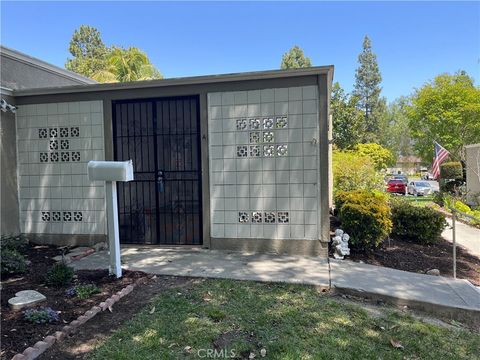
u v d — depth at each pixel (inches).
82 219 269.4
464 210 467.8
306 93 231.6
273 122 237.1
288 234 238.8
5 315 136.8
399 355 118.5
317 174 232.2
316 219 234.1
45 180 274.4
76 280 181.8
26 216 278.2
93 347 117.1
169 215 268.5
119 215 273.9
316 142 231.0
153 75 833.5
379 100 1675.7
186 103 261.9
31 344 114.9
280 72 229.8
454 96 730.8
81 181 269.0
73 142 268.8
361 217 236.7
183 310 146.9
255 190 242.2
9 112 271.0
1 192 263.0
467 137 738.2
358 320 142.7
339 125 821.9
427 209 286.8
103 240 266.4
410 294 171.6
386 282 186.5
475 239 339.9
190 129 261.7
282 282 182.4
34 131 274.7
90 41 1504.7
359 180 418.6
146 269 205.6
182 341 121.6
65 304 149.8
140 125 268.5
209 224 251.0
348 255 234.7
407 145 1811.0
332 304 156.5
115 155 267.9
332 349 119.3
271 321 137.8
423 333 136.9
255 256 233.1
